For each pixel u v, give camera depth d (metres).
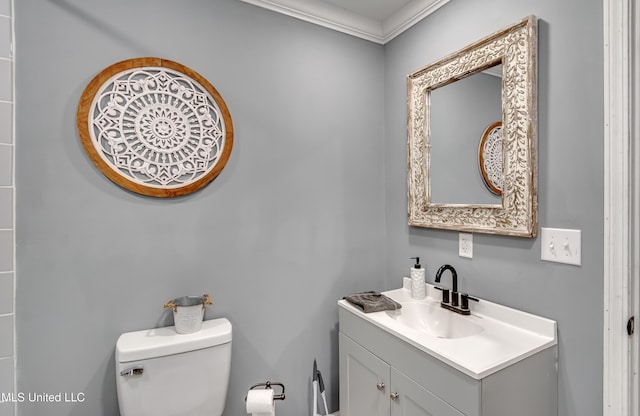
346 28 1.91
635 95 1.05
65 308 1.31
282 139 1.73
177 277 1.50
